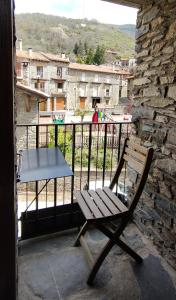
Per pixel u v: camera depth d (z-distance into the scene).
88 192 2.09
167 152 1.93
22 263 1.90
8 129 0.59
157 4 1.98
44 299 1.59
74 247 2.10
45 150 2.23
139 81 2.31
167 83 1.90
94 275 1.72
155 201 2.10
